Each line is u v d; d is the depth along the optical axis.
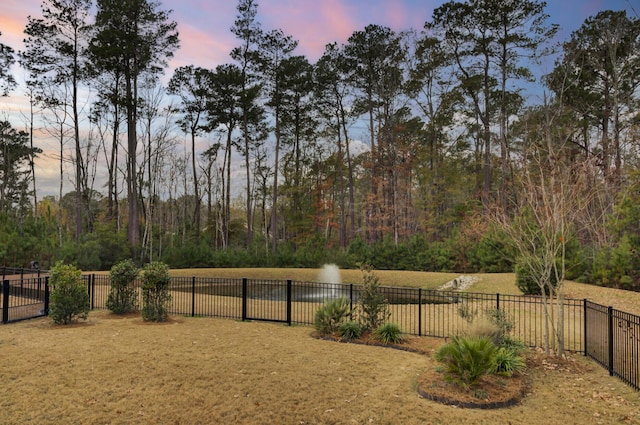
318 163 45.44
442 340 9.92
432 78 39.41
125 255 29.62
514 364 7.42
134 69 36.41
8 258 24.33
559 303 8.98
